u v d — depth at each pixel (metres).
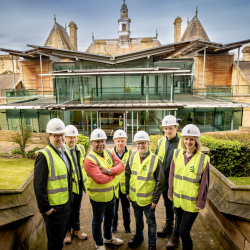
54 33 35.16
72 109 15.64
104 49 35.84
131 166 3.41
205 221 4.23
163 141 3.92
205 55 25.31
